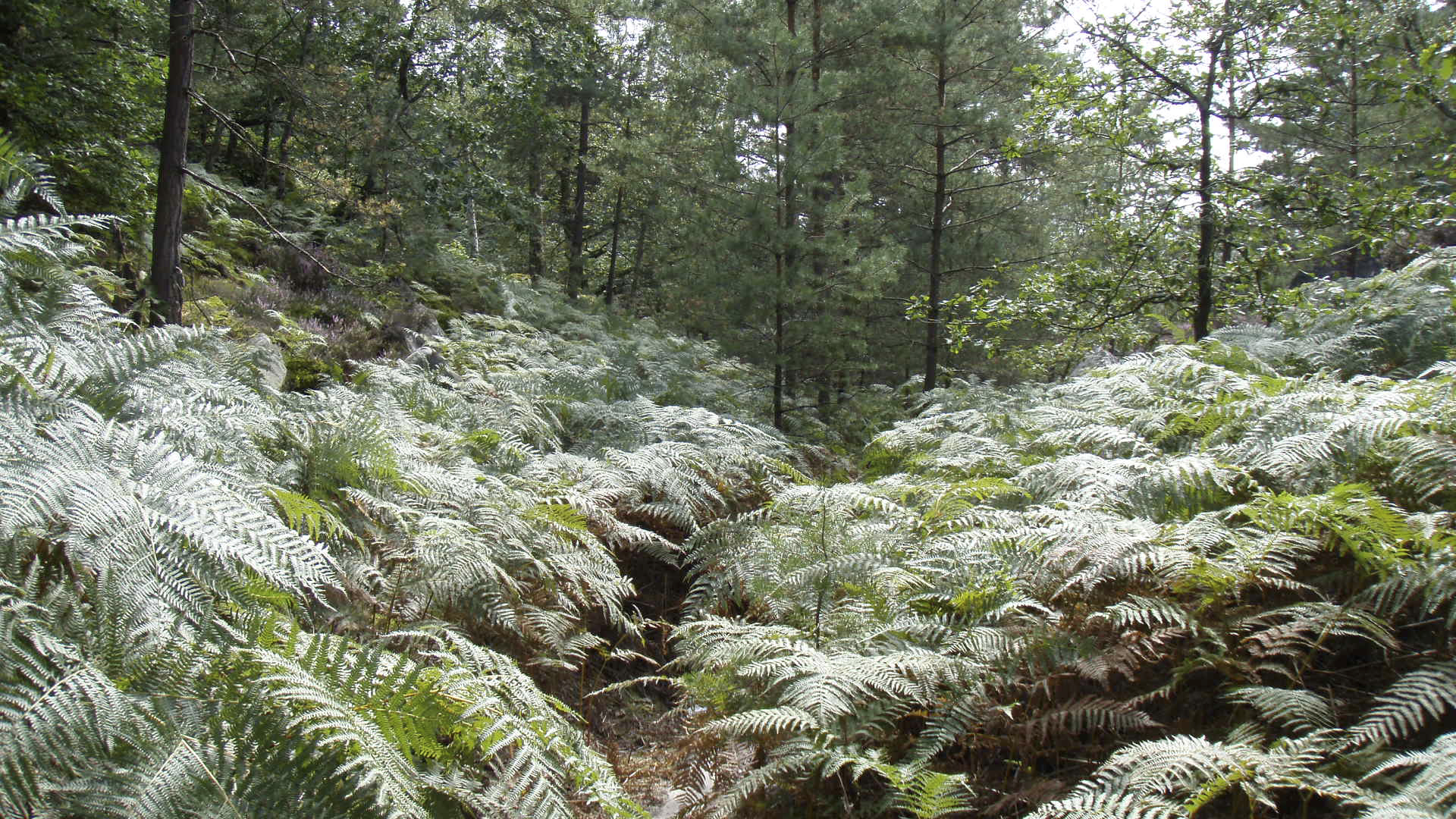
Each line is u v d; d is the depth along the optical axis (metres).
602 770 2.99
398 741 2.56
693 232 11.75
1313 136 11.98
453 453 5.62
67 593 2.49
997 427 7.03
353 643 3.04
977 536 4.11
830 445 11.07
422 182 15.14
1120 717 3.13
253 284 10.84
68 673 2.20
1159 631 3.34
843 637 3.98
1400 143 9.80
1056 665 3.37
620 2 18.05
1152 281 10.80
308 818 2.21
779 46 11.71
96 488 2.58
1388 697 2.81
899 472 7.04
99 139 9.74
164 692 2.40
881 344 17.72
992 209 17.12
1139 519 3.88
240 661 2.51
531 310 15.55
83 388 3.59
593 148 22.69
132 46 10.64
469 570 3.97
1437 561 3.05
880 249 11.54
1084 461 4.63
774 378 11.73
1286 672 3.12
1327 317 7.47
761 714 3.22
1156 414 5.65
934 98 14.91
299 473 4.34
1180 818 2.51
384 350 10.54
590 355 11.58
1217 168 10.21
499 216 18.41
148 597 2.51
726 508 6.43
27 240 3.86
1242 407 4.99
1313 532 3.66
